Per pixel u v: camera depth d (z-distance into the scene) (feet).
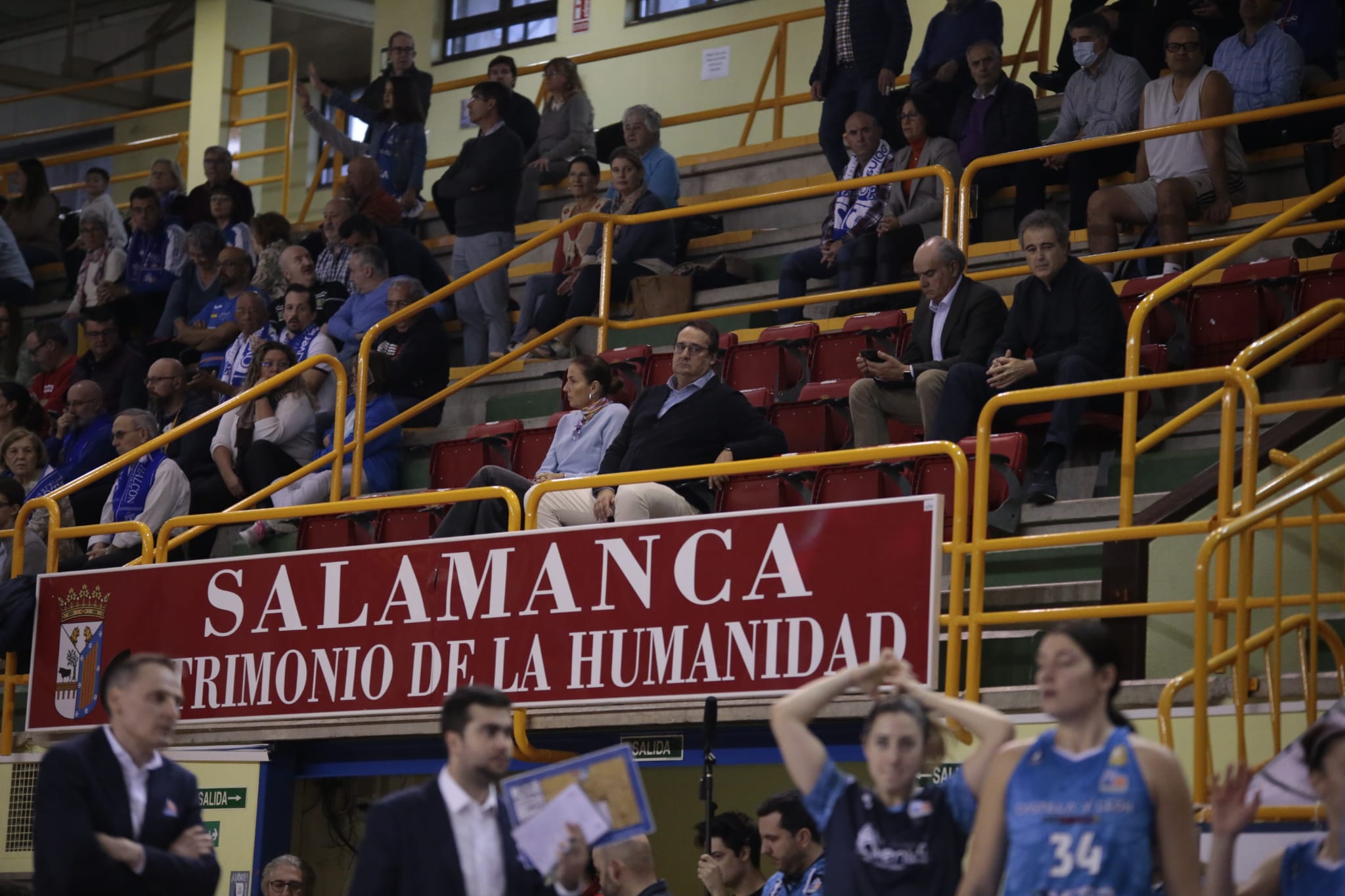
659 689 26.89
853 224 42.37
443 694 28.91
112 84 80.18
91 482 38.14
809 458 26.63
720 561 26.71
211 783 31.94
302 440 41.19
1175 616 25.89
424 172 57.67
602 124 68.13
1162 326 34.58
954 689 24.81
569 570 28.12
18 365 55.88
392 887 18.30
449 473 40.01
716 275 45.24
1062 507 29.66
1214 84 38.58
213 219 57.26
